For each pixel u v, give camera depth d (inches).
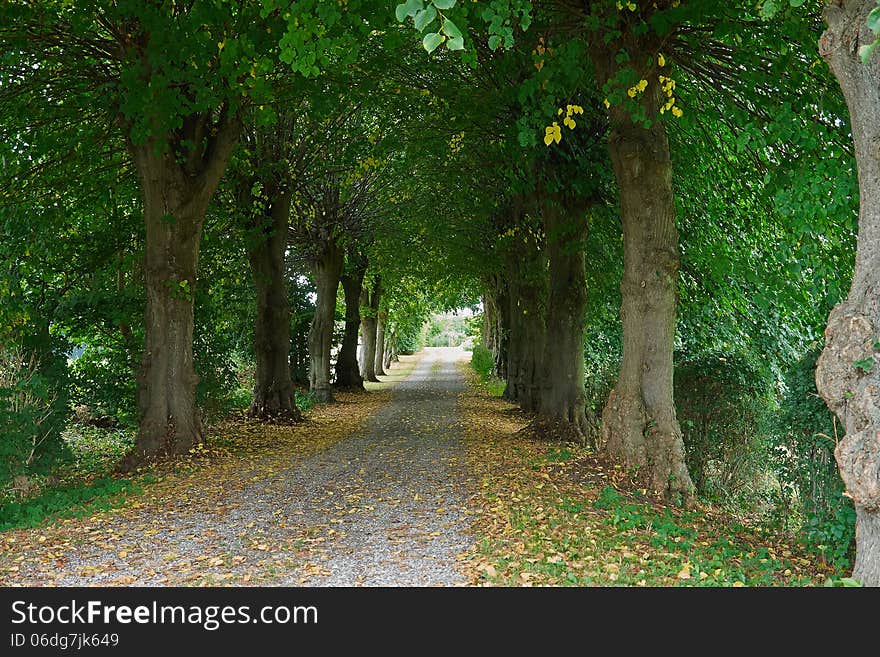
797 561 279.7
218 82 404.5
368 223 1011.9
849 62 197.0
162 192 474.0
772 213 451.8
